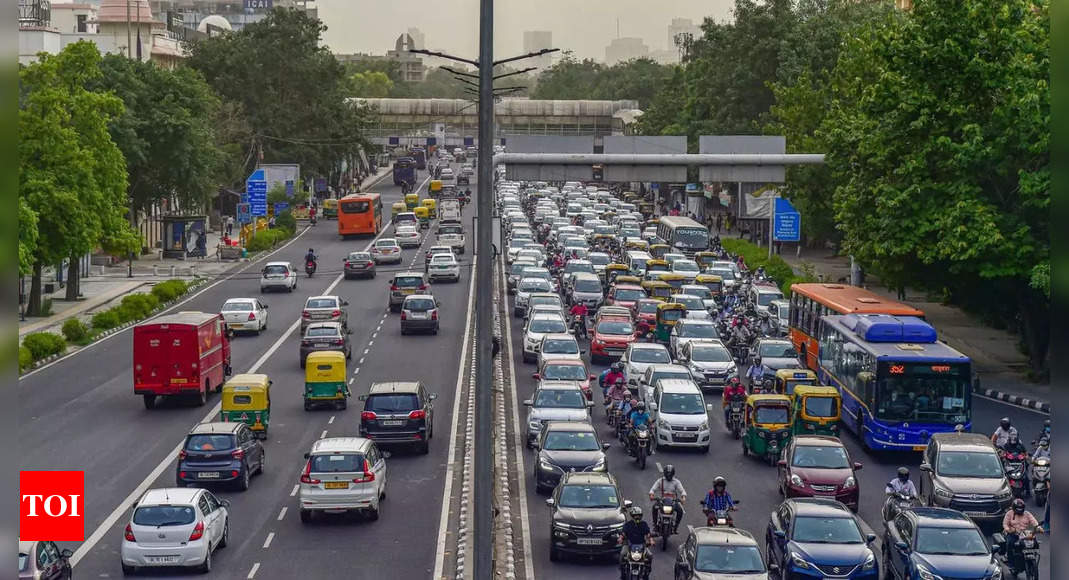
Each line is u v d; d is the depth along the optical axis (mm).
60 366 60562
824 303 54906
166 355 49438
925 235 55688
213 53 146625
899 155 57625
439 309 78625
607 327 61000
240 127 137500
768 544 30609
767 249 104875
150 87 103062
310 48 155000
